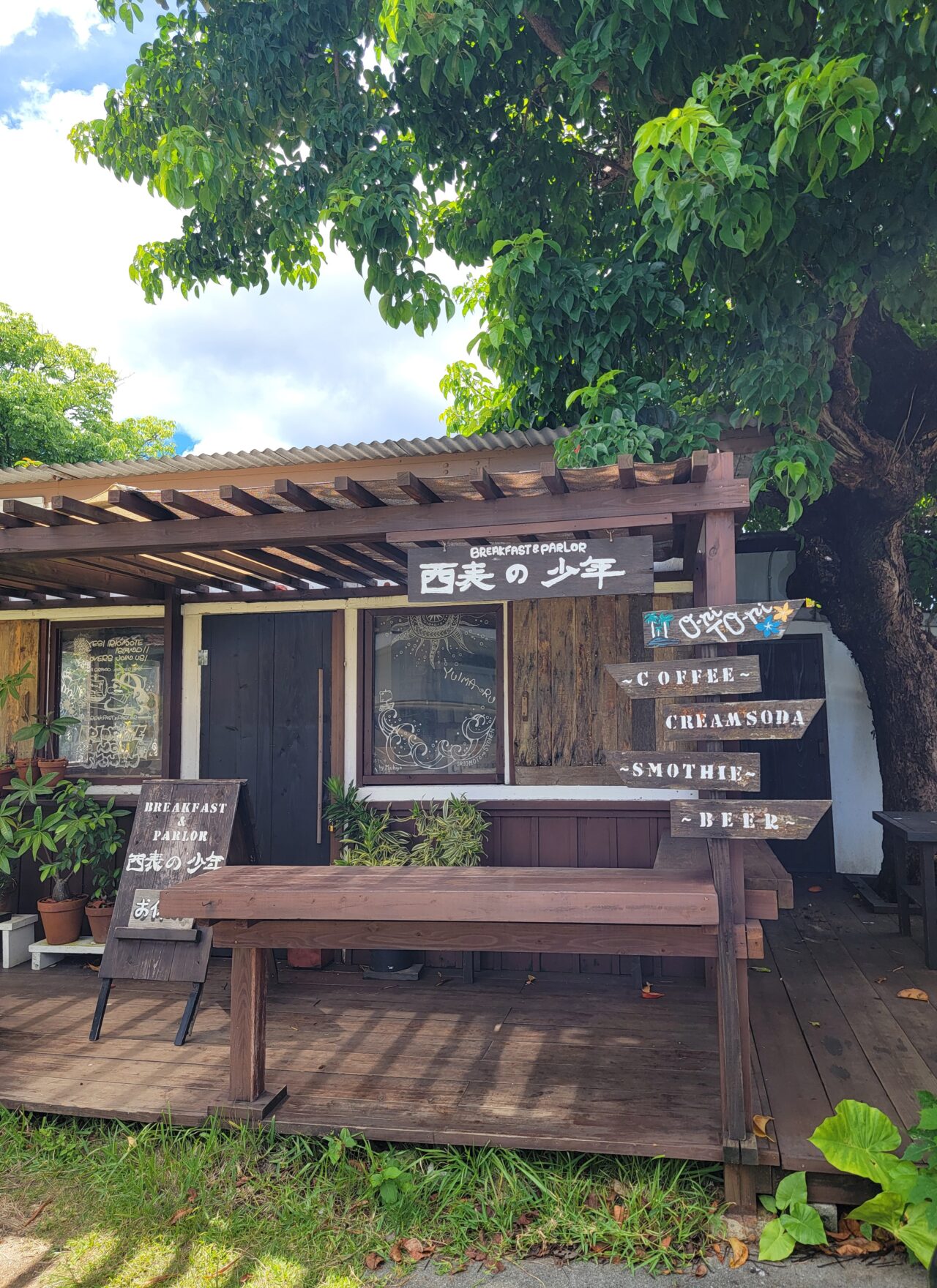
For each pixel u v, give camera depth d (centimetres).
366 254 569
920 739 628
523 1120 330
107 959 450
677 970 514
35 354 1742
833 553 665
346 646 566
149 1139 341
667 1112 333
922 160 426
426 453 509
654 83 471
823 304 468
